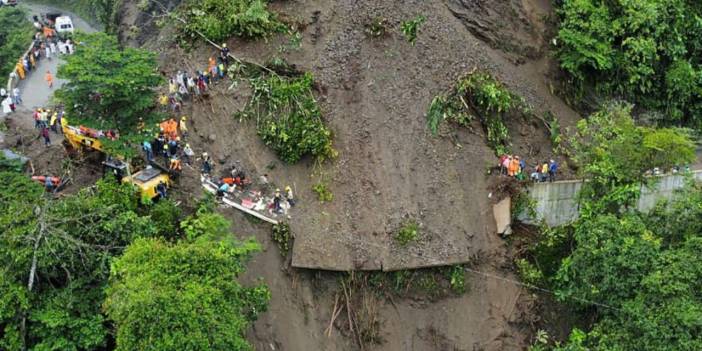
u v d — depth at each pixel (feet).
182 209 99.40
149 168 100.73
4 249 79.41
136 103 96.78
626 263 88.12
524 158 113.19
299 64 112.37
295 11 118.01
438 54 114.11
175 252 76.59
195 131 108.27
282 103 107.04
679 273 83.82
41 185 94.48
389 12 115.24
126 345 70.28
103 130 97.30
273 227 99.76
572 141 106.52
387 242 100.37
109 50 97.25
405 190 103.76
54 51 148.36
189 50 116.88
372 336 97.96
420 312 100.53
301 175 104.73
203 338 70.95
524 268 103.96
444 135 108.47
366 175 104.01
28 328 79.51
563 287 100.99
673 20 124.47
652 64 124.26
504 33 121.60
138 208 95.20
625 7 120.37
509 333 100.78
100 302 82.02
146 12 138.72
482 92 111.34
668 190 109.40
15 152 110.63
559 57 122.62
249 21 115.34
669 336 81.76
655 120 127.13
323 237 99.60
